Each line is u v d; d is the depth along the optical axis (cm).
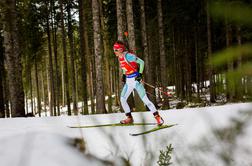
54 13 2370
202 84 2367
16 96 1131
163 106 1633
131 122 579
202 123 457
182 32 2427
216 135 88
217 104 1429
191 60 2670
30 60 2567
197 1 1844
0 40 1895
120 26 1395
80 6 2147
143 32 1612
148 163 108
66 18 2341
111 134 122
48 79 3634
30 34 2327
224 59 39
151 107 544
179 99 2488
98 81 1394
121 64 584
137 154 332
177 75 2598
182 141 384
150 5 2056
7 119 736
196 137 396
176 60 2572
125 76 593
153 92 1602
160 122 536
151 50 2238
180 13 1983
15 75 1134
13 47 1154
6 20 1112
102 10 1984
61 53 3409
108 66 2177
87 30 2142
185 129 460
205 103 1579
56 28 2436
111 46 2256
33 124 638
